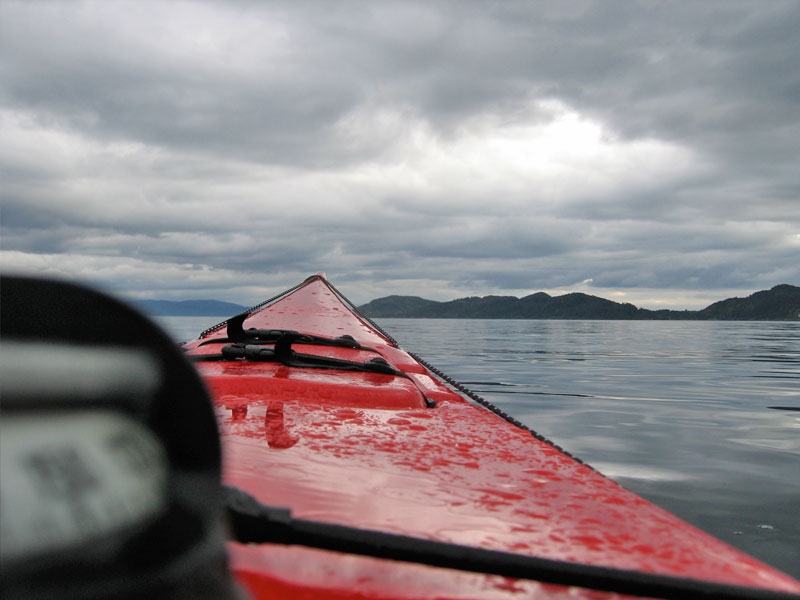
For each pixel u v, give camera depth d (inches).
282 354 74.5
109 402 10.3
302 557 25.5
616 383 464.4
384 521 30.2
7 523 8.9
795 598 25.7
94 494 9.8
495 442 50.9
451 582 24.9
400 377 73.7
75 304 9.9
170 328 11.2
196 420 11.4
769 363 732.7
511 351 948.0
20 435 9.3
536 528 31.5
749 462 183.8
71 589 9.2
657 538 31.5
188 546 10.8
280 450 41.4
